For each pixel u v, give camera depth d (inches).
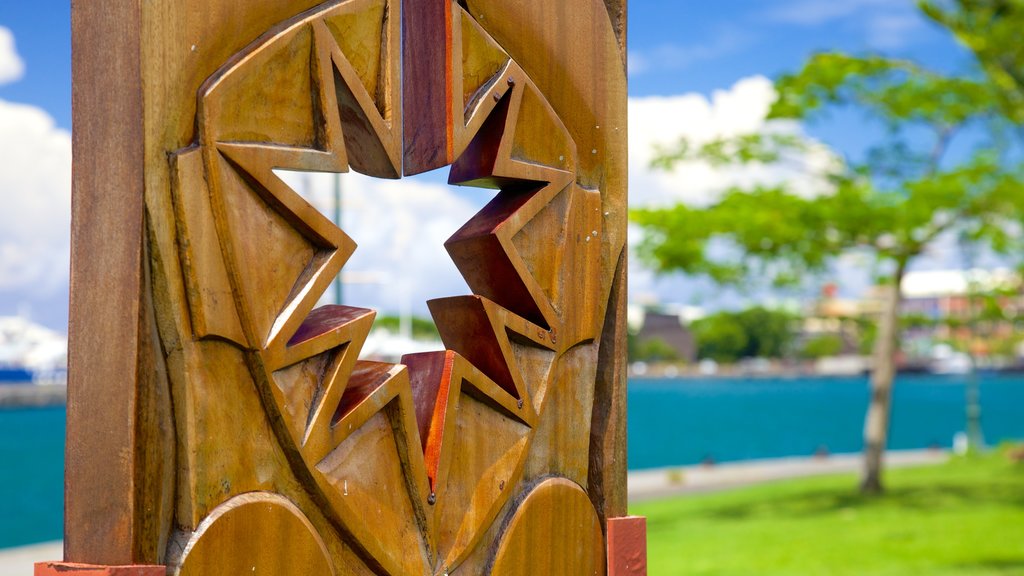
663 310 3051.2
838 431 1465.3
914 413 1806.1
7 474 855.1
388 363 43.3
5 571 284.8
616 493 52.6
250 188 38.3
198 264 36.8
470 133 45.3
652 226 378.0
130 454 35.9
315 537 39.7
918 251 390.6
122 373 36.2
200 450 36.9
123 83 36.5
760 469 606.2
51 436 1240.2
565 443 50.2
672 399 2425.0
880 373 437.4
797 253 378.6
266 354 38.2
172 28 36.8
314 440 39.4
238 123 38.1
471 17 46.2
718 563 275.0
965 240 390.3
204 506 36.9
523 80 48.1
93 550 36.5
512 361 46.8
